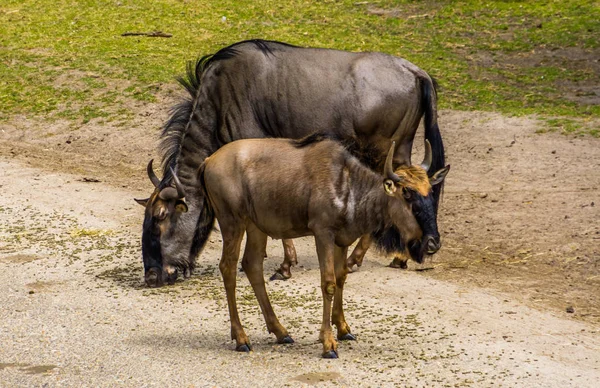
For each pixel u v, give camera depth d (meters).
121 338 25.25
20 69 62.34
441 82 56.66
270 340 25.03
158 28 68.25
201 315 27.28
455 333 25.22
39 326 26.31
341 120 31.34
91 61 62.91
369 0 72.75
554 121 49.53
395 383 21.58
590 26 64.12
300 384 21.62
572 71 57.47
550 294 29.05
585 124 48.84
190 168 31.05
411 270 31.94
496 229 36.28
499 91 54.97
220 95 31.23
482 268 31.98
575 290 29.44
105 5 73.62
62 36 67.81
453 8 69.94
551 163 44.00
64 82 60.09
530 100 53.41
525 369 22.45
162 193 29.83
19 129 55.16
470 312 27.11
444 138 48.88
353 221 23.47
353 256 31.41
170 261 30.27
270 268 32.28
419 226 23.64
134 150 51.06
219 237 36.88
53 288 30.14
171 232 30.14
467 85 56.12
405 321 26.31
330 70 31.39
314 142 23.72
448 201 40.28
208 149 31.27
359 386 21.45
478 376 21.98
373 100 31.23
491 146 47.16
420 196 23.58
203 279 31.27
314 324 26.27
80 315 27.33
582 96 53.41
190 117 31.27
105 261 33.25
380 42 63.84
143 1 73.81
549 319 26.55
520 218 37.25
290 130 31.48
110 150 51.38
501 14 68.12
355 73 31.34
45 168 48.12
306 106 31.22
